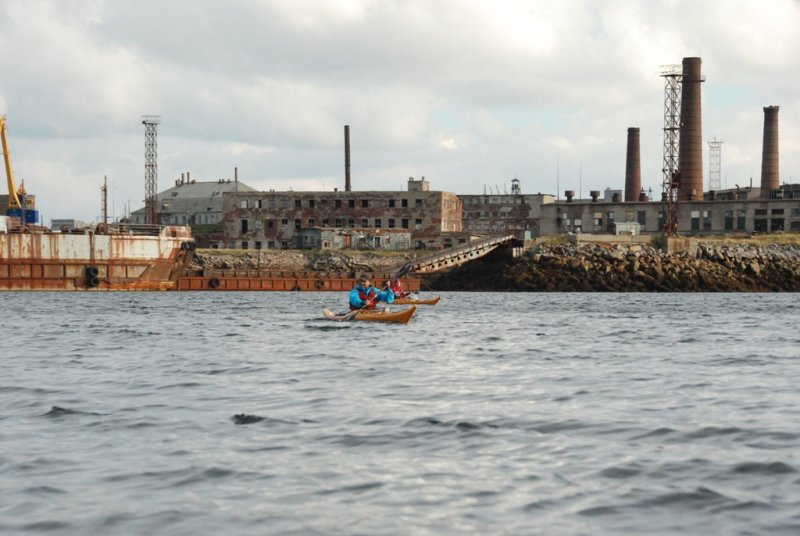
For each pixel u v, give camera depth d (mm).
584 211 195250
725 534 15031
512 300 117750
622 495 17328
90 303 104312
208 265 172625
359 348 46938
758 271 155375
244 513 16359
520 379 34125
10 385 32750
